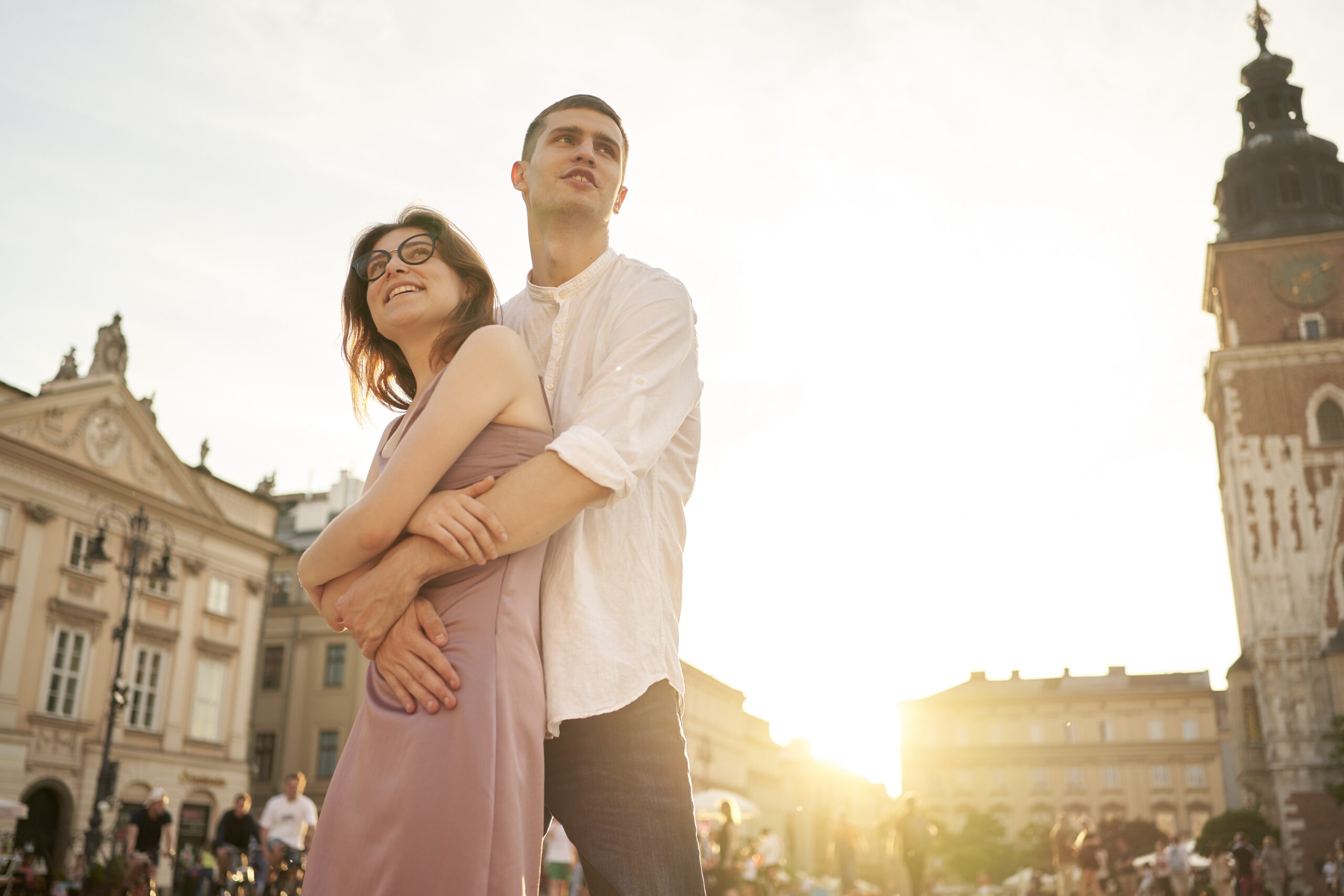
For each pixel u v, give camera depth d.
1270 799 47.25
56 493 26.92
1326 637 42.94
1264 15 54.25
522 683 1.35
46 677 26.06
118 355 29.38
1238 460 45.84
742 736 74.31
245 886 9.92
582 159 1.69
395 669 1.34
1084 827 19.23
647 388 1.48
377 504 1.37
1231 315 48.06
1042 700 89.31
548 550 1.48
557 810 1.47
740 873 12.74
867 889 17.38
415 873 1.24
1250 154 50.75
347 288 1.77
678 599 1.62
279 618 43.62
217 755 31.70
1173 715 85.69
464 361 1.46
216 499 33.47
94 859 20.44
